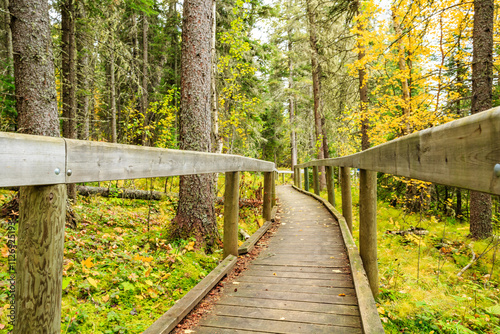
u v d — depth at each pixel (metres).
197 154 2.64
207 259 4.14
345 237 4.38
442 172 1.04
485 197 6.79
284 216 7.01
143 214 6.85
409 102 8.09
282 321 2.38
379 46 8.44
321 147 16.55
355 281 2.89
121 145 1.58
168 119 10.30
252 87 15.13
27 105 4.38
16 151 0.95
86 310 2.53
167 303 2.92
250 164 4.63
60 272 1.14
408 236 6.92
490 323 3.40
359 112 9.94
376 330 2.05
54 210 1.12
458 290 4.42
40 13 4.41
